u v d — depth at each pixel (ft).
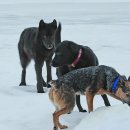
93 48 78.02
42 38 42.98
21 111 32.65
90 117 25.73
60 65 34.09
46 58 44.01
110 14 174.50
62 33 103.60
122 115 24.73
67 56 33.63
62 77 27.91
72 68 34.06
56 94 27.02
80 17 159.53
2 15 176.45
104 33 102.99
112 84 27.91
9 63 63.31
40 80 41.83
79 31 108.06
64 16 167.12
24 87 44.19
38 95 39.27
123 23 130.31
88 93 28.17
